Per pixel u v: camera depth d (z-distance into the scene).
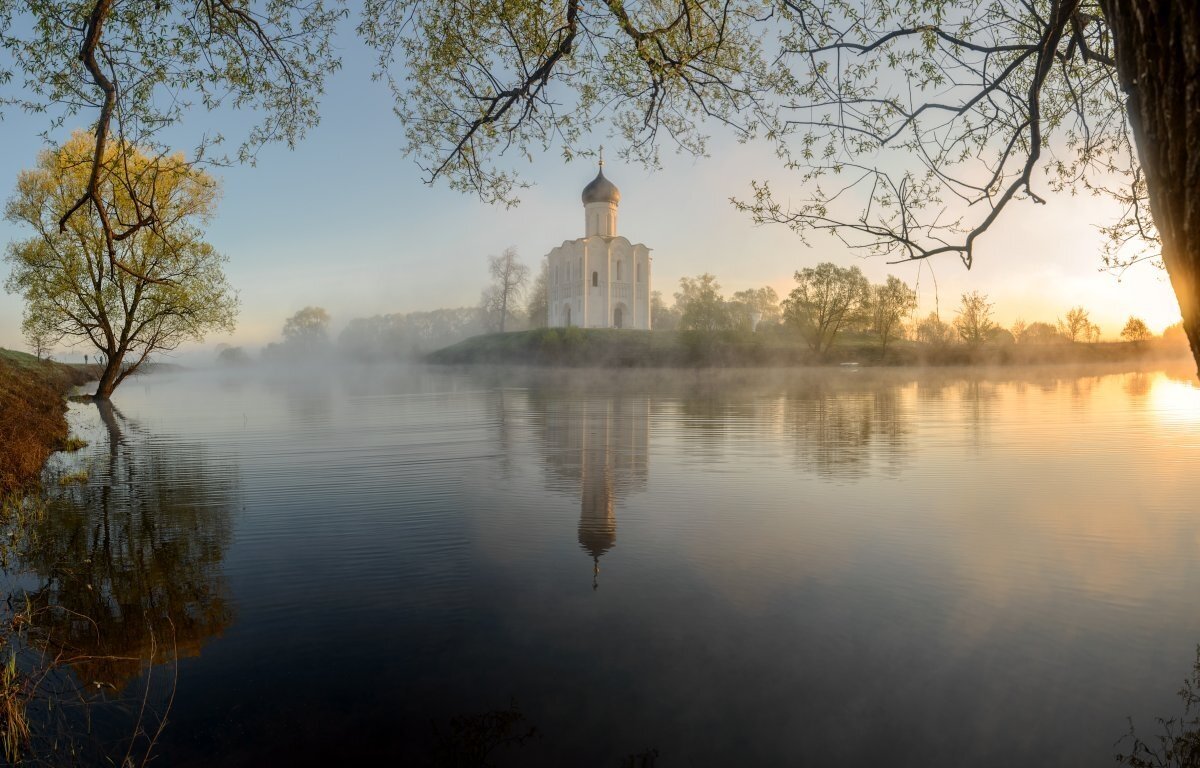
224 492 10.81
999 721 4.10
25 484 11.03
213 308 25.09
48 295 23.00
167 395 35.75
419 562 7.20
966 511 9.12
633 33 4.82
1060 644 5.12
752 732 4.00
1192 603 5.86
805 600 6.04
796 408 24.19
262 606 6.02
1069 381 39.62
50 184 21.53
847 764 3.69
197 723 4.16
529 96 5.16
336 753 3.85
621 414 22.56
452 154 5.52
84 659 5.07
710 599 6.08
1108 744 3.86
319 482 11.53
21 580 6.84
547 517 9.02
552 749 3.86
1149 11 1.74
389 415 23.12
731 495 10.21
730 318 68.19
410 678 4.69
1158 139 1.77
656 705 4.31
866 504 9.57
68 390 33.62
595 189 84.69
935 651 5.04
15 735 3.93
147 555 7.60
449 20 5.48
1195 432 16.80
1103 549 7.40
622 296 84.56
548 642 5.23
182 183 21.38
